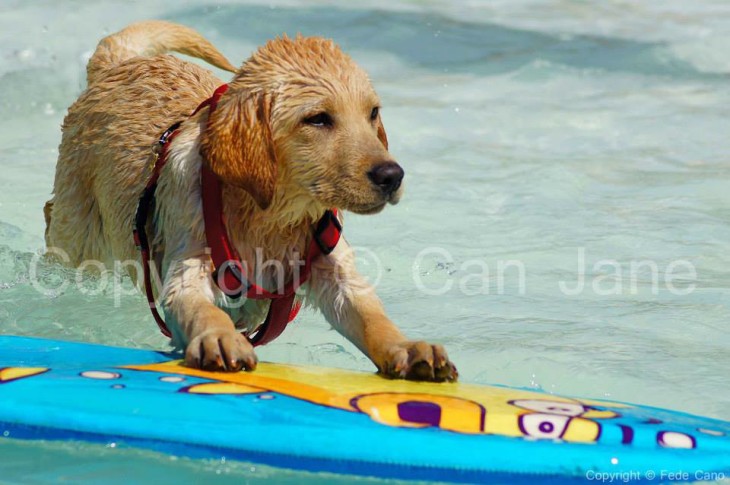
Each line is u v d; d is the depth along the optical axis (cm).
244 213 807
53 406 645
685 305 1001
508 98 1727
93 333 961
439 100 1700
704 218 1252
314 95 766
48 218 1071
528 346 892
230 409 646
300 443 613
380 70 1859
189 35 1099
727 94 1758
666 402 779
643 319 966
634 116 1653
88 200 984
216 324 743
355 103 777
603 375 828
